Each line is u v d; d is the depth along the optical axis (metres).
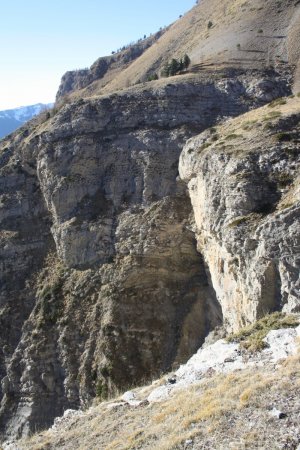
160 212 47.94
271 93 59.03
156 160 52.09
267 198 28.75
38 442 21.11
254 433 12.86
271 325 21.70
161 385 21.17
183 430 14.77
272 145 31.58
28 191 59.97
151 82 63.12
